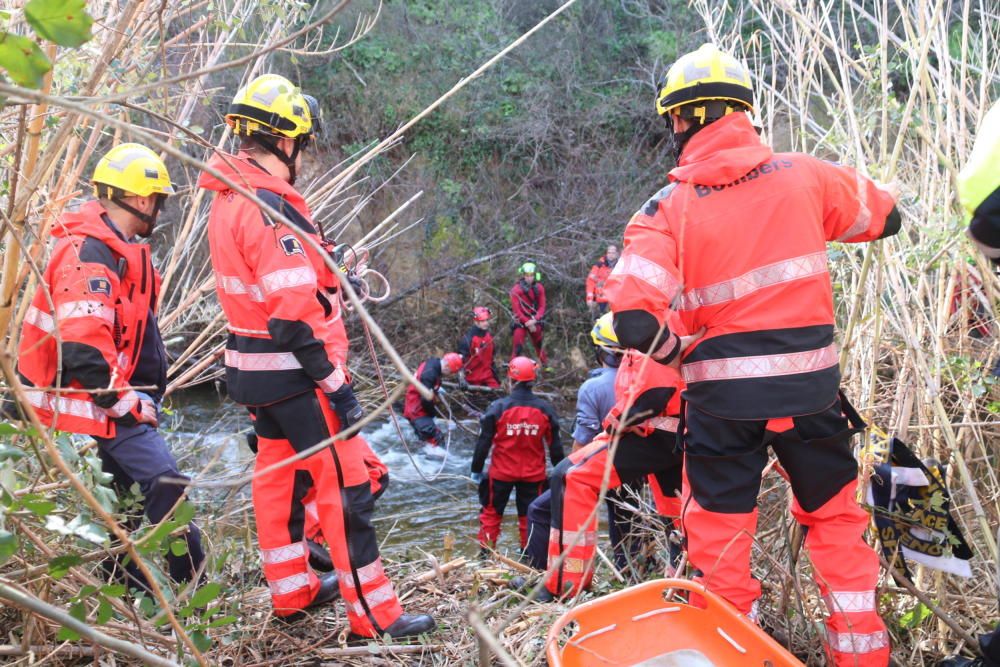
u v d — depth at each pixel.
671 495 3.41
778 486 2.87
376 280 13.44
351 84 14.47
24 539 2.12
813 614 2.78
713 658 2.29
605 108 14.91
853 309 2.64
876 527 2.60
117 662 2.56
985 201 1.94
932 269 2.97
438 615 3.19
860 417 2.58
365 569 2.85
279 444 2.90
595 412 4.41
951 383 2.98
